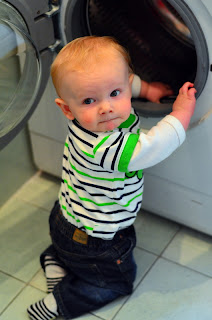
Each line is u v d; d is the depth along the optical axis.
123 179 1.09
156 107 1.28
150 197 1.49
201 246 1.48
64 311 1.29
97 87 0.97
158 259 1.44
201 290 1.36
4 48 1.13
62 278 1.36
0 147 1.25
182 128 1.04
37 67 1.22
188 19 1.06
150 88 1.34
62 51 1.00
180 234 1.52
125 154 1.02
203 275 1.40
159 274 1.40
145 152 1.02
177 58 1.42
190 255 1.45
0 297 1.36
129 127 1.09
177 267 1.42
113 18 1.39
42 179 1.72
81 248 1.25
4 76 1.20
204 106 1.18
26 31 1.13
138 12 1.40
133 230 1.30
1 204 1.63
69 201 1.21
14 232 1.54
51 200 1.65
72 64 0.97
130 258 1.32
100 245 1.23
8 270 1.43
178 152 1.31
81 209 1.17
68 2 1.18
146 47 1.44
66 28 1.24
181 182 1.38
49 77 1.34
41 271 1.42
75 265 1.29
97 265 1.27
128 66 1.02
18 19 1.11
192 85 1.11
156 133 1.02
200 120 1.21
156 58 1.44
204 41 1.07
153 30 1.43
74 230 1.24
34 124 1.54
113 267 1.27
